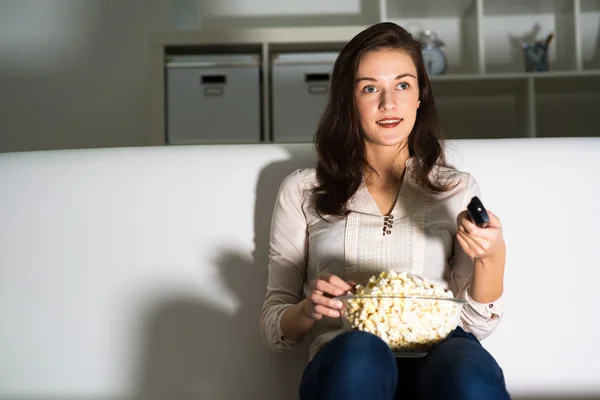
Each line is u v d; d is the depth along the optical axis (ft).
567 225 5.08
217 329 5.13
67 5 13.28
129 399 5.09
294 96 11.93
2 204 5.33
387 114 4.73
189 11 13.30
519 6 12.70
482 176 5.13
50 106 13.21
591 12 12.96
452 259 4.78
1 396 5.14
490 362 3.69
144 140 13.20
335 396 3.46
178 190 5.27
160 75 11.89
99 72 13.24
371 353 3.53
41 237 5.28
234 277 5.18
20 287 5.24
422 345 3.78
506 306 4.52
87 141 13.21
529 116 12.01
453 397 3.47
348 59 4.90
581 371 4.97
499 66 12.87
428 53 12.17
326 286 3.98
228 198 5.25
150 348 5.14
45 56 13.25
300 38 11.88
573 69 12.37
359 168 4.87
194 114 11.98
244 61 11.96
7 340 5.19
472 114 12.85
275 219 5.04
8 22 13.24
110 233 5.25
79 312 5.19
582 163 5.14
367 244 4.66
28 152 5.45
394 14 12.93
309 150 5.26
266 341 4.72
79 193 5.31
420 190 4.80
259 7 13.25
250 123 11.97
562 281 5.04
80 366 5.14
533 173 5.13
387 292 3.76
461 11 12.80
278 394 5.01
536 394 4.95
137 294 5.19
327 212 4.78
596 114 12.84
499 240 4.16
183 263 5.20
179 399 5.08
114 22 13.25
